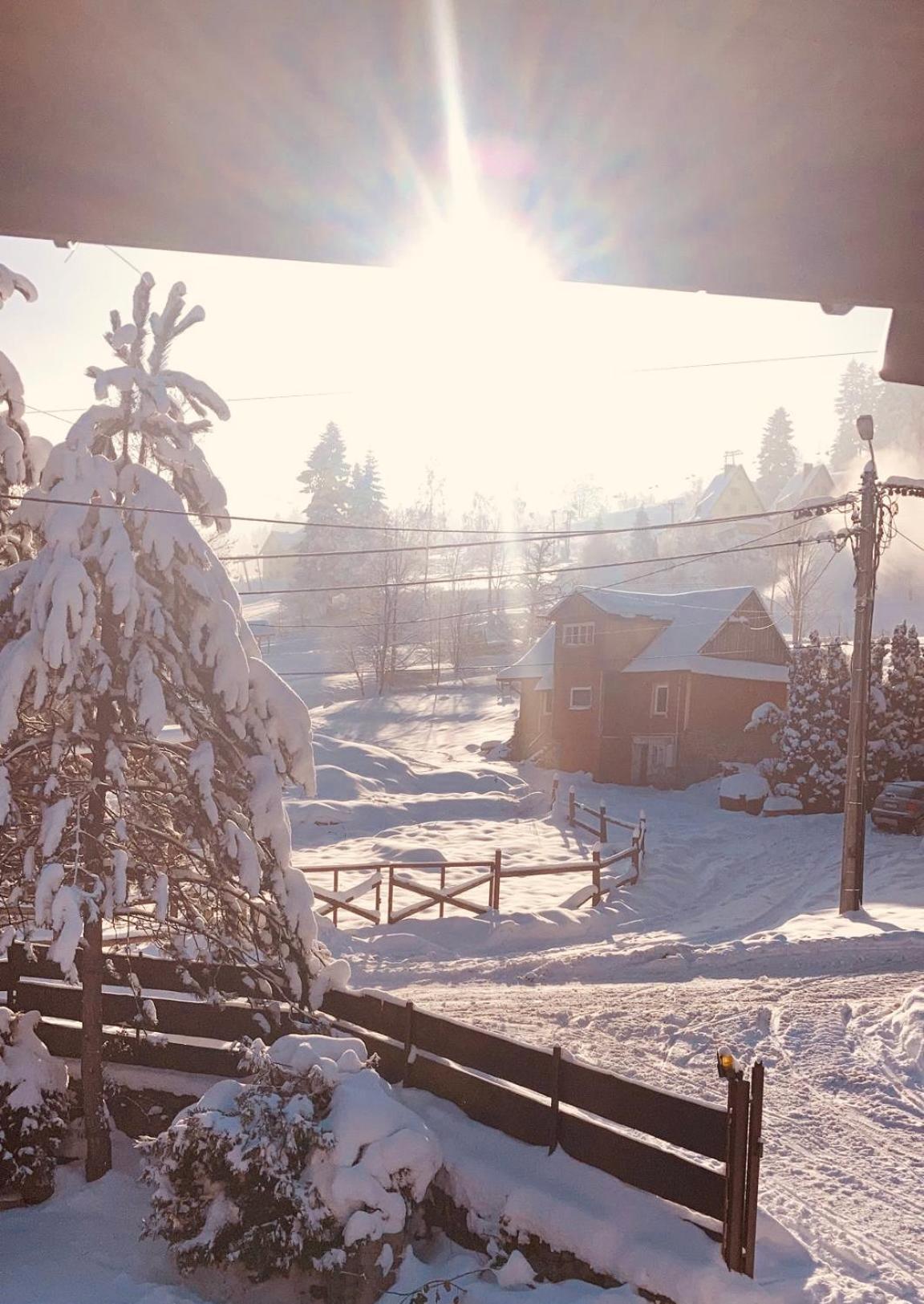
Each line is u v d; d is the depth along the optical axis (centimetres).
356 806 4000
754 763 4794
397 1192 843
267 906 1132
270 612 12100
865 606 2322
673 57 239
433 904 2352
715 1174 755
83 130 250
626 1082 841
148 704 984
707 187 273
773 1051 1312
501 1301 754
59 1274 901
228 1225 857
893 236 291
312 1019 1148
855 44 236
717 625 4784
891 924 2102
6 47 229
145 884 1091
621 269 294
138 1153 1125
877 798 3641
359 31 231
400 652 9156
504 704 7175
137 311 1057
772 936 2038
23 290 1093
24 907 1118
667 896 2641
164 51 232
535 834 3634
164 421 1048
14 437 1126
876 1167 960
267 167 260
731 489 13188
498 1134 941
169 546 1012
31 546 1180
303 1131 856
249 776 1100
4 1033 1112
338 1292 822
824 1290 713
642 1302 720
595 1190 828
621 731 4834
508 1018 1506
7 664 963
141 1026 1191
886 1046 1314
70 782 1046
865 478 2342
